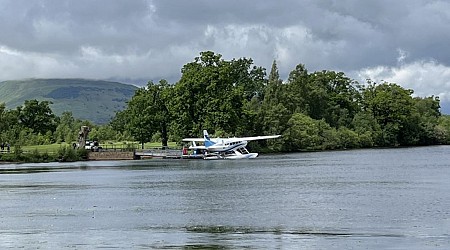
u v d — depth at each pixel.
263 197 57.00
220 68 166.62
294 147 199.75
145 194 62.22
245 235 35.91
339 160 137.12
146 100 172.62
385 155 162.38
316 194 58.94
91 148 164.00
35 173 103.56
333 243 32.94
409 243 32.69
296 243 33.12
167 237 35.59
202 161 148.50
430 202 50.72
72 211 48.88
